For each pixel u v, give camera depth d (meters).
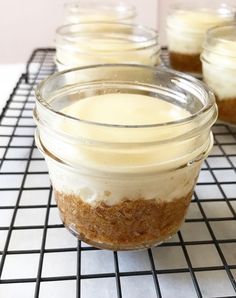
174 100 0.20
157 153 0.16
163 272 0.17
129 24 0.33
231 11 0.40
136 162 0.16
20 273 0.17
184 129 0.16
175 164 0.16
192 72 0.38
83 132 0.16
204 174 0.24
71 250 0.18
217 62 0.27
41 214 0.20
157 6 0.49
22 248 0.18
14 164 0.24
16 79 0.37
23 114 0.31
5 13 0.50
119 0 0.49
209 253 0.18
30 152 0.26
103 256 0.18
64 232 0.19
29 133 0.28
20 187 0.22
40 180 0.23
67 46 0.30
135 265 0.18
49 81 0.19
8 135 0.27
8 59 0.52
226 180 0.23
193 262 0.18
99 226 0.17
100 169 0.16
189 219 0.20
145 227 0.17
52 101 0.19
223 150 0.27
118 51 0.29
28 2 0.49
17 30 0.51
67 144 0.16
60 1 0.49
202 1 0.49
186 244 0.19
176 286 0.17
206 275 0.17
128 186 0.16
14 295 0.16
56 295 0.16
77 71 0.21
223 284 0.17
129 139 0.16
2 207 0.20
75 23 0.35
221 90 0.28
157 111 0.19
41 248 0.18
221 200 0.22
